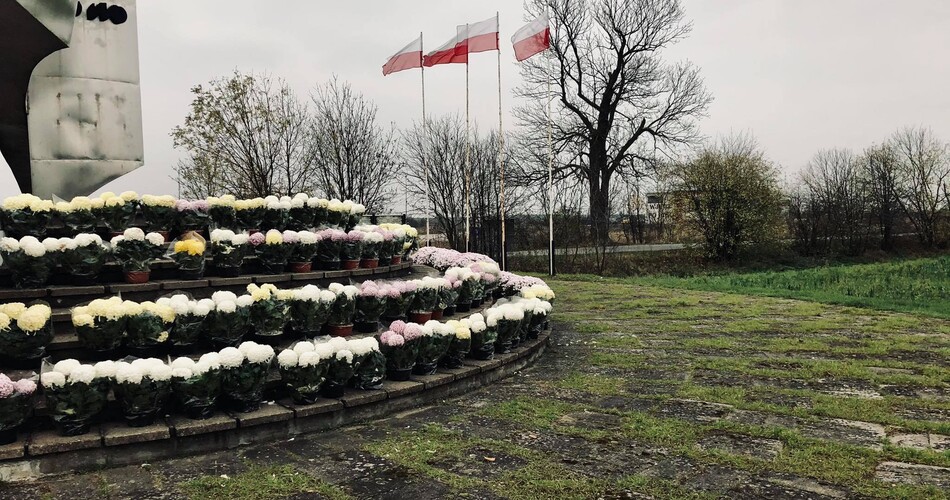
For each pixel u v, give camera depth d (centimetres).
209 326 551
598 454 468
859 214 3581
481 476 429
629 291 1605
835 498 386
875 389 640
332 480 424
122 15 874
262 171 2306
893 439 490
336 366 544
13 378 478
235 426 486
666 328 1038
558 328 1050
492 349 714
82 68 853
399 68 2100
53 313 536
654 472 432
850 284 1680
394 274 840
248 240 677
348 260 740
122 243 591
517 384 688
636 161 3391
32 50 718
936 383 652
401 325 622
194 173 2283
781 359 782
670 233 3170
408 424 547
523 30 1931
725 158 2972
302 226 763
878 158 3719
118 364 464
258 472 436
